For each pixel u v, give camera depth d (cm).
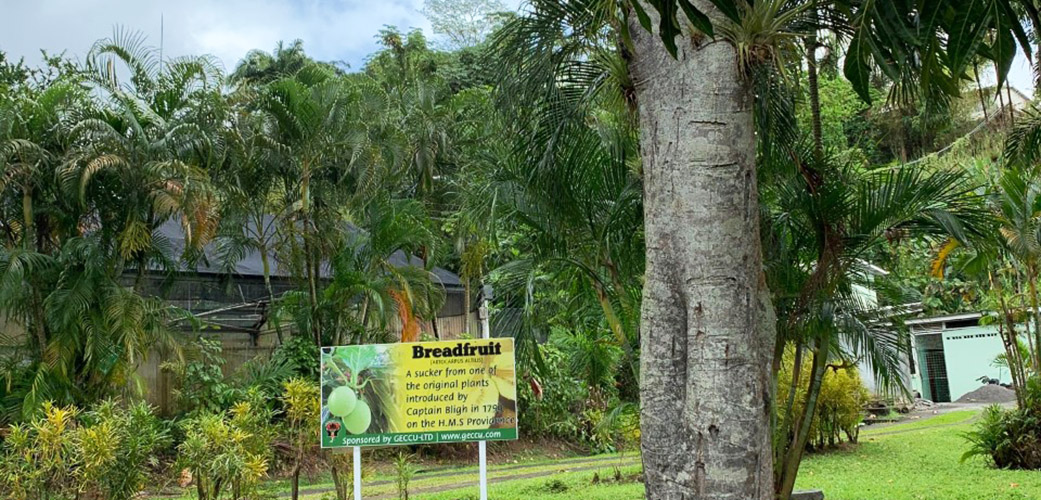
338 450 747
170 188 978
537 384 1416
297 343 1227
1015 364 1157
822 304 606
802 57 510
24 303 980
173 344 1074
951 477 943
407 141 1545
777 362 621
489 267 1523
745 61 388
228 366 1387
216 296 1413
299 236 1307
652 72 409
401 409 637
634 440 1096
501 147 678
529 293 653
